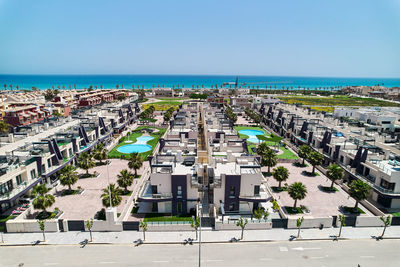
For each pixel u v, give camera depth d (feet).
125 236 136.77
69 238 134.62
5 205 159.33
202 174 163.73
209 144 211.82
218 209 158.10
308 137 267.18
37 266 115.24
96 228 141.18
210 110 381.40
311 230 143.02
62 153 218.18
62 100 508.12
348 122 298.56
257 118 409.69
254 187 155.22
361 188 155.43
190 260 119.44
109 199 142.82
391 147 214.69
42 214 152.87
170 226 141.18
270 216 156.97
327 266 116.57
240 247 128.88
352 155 204.03
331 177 187.21
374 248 129.39
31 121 370.32
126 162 246.88
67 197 177.47
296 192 156.35
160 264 116.67
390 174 165.07
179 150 205.77
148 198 152.97
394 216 147.74
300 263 118.32
